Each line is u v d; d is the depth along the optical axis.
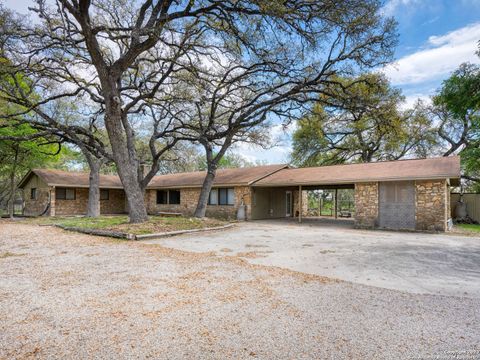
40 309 3.72
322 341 2.97
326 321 3.45
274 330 3.20
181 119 16.70
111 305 3.87
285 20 9.27
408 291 4.57
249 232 11.97
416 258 7.00
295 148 26.70
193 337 3.03
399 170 13.83
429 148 23.78
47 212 20.00
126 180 12.31
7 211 25.50
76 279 5.04
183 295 4.27
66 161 32.44
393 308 3.86
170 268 5.81
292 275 5.39
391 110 13.78
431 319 3.53
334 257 7.06
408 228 12.95
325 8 9.16
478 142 18.55
